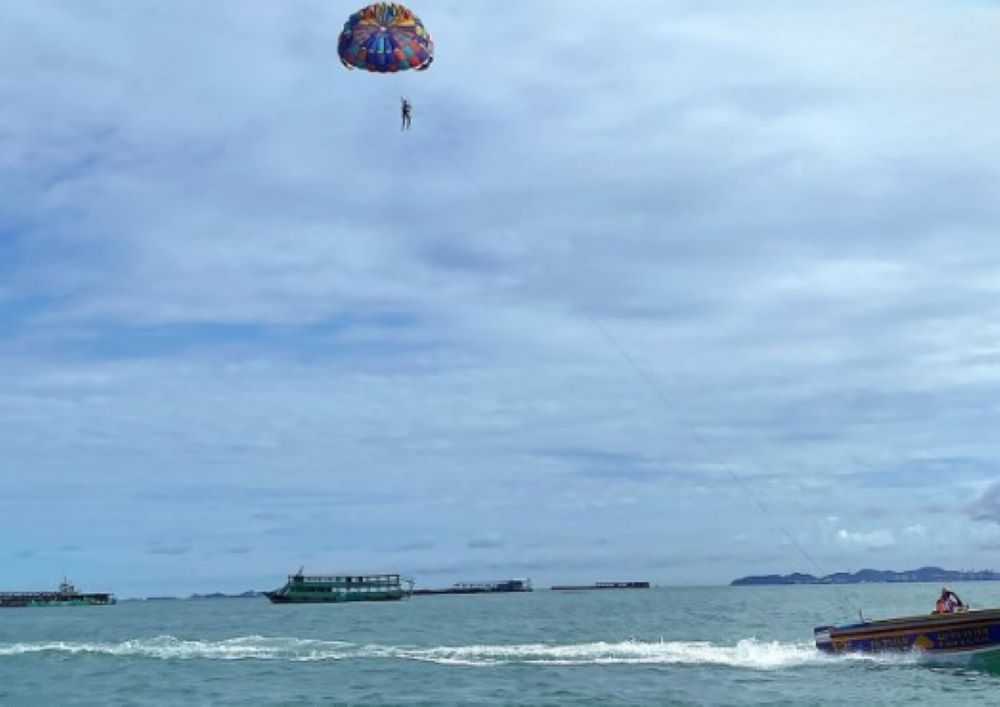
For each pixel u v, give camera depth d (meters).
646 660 46.25
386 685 39.62
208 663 48.19
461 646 58.03
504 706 34.38
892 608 116.19
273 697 36.97
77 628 98.12
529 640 67.19
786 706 33.75
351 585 179.88
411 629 83.88
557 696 36.34
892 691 36.72
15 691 39.53
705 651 49.47
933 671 41.72
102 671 45.69
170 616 136.88
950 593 44.25
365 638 70.44
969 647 41.97
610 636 70.38
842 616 101.69
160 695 38.06
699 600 185.12
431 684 39.69
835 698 35.28
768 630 76.25
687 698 35.62
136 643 60.09
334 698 36.53
